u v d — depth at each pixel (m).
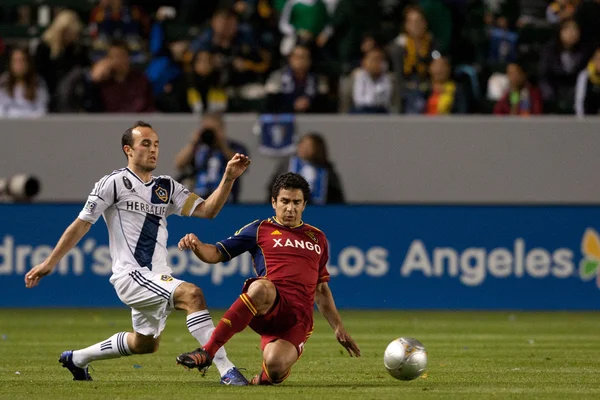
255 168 55.66
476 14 67.31
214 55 60.12
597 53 58.88
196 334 23.38
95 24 64.12
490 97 64.31
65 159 56.34
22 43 66.88
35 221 54.06
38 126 56.31
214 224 53.88
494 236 54.19
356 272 54.22
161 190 24.50
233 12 61.53
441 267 54.19
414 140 55.97
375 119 55.84
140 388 23.56
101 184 24.00
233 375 24.03
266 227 24.78
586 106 58.94
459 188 55.97
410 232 54.22
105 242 54.22
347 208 54.19
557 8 68.50
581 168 56.00
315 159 54.56
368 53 58.25
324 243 25.03
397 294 54.19
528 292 54.16
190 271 53.62
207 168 53.84
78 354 25.39
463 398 21.89
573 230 54.22
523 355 33.81
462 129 56.00
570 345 37.62
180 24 66.81
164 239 24.72
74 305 54.12
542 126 56.03
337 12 64.94
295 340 23.89
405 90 59.59
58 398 21.62
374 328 44.97
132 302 23.89
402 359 24.23
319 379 26.28
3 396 21.98
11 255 54.09
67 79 58.41
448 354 34.19
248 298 23.08
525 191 56.06
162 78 60.88
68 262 54.25
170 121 55.84
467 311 53.97
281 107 58.56
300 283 23.98
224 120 55.84
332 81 62.97
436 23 62.72
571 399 22.00
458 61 64.12
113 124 56.19
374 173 55.91
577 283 54.28
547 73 61.56
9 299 54.06
